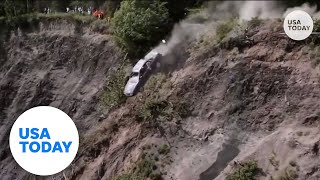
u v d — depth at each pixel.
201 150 18.25
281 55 18.47
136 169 18.75
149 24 23.56
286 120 17.19
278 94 17.86
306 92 17.20
